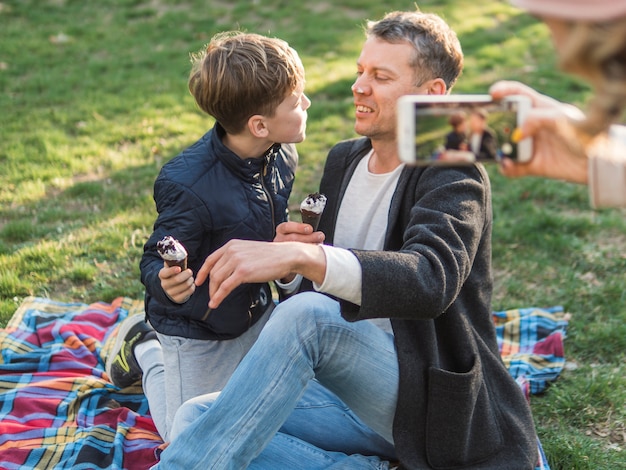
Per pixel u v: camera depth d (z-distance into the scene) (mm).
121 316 3818
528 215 4914
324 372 2264
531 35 9047
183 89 7422
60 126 6520
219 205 2619
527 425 2416
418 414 2260
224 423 2137
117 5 10344
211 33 9164
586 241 4617
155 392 2963
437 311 2064
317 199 2391
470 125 1618
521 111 1629
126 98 7160
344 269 1980
